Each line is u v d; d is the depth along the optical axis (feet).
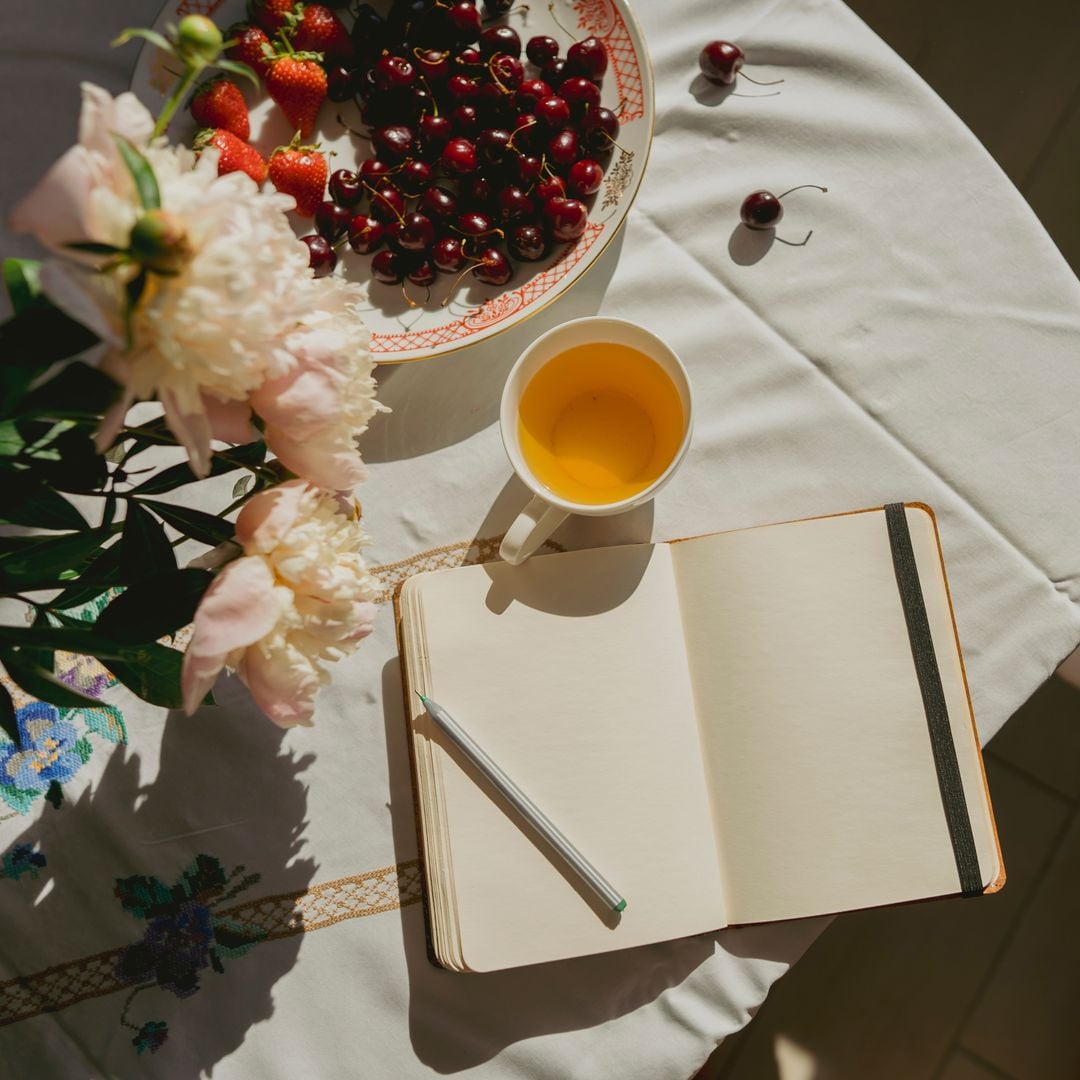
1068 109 4.02
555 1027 2.31
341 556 1.68
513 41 2.45
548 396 2.29
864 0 4.11
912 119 2.44
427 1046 2.31
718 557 2.32
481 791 2.29
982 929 3.74
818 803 2.25
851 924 3.77
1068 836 3.77
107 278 1.40
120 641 1.61
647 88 2.39
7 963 2.32
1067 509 2.37
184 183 1.43
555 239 2.42
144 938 2.33
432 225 2.39
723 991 2.31
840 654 2.27
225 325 1.42
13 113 2.48
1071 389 2.38
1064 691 3.84
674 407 2.25
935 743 2.24
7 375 1.39
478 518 2.43
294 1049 2.31
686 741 2.32
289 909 2.34
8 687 2.37
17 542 1.69
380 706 2.39
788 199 2.47
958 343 2.41
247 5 2.41
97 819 2.36
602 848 2.28
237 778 2.38
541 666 2.33
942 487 2.40
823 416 2.43
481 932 2.25
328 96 2.49
